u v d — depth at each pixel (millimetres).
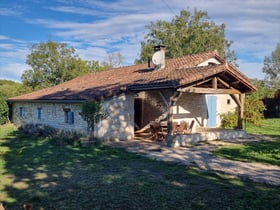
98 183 7617
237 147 13281
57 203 6246
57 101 18078
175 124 15906
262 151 12094
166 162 10117
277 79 63562
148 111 19031
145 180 7855
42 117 21125
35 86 37406
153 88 14359
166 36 47688
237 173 8617
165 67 18938
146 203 6211
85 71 39562
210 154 11586
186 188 7188
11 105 27609
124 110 16156
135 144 14344
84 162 10141
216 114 21516
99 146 13578
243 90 17297
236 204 6121
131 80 17438
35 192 6957
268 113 33469
